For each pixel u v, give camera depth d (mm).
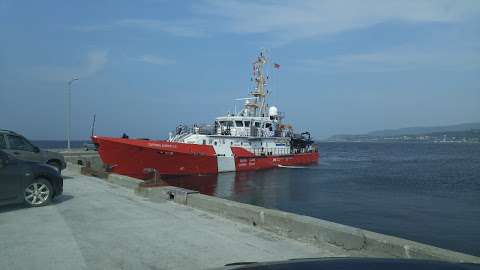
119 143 29562
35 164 10641
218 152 36062
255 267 2814
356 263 2727
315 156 52094
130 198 12156
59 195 11758
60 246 6867
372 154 97188
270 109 42938
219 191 28531
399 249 5824
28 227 8227
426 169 50281
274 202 24312
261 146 40750
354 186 32156
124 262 6086
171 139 38500
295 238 7453
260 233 7879
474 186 32688
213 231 8016
